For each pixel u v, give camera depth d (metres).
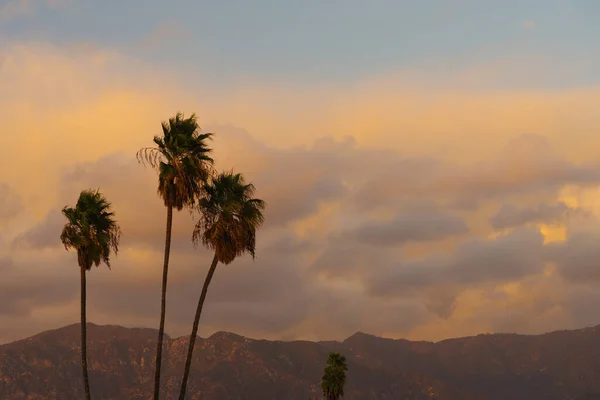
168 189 55.31
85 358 58.84
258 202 57.59
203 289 56.19
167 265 55.16
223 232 55.75
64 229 60.16
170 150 56.03
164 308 54.44
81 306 59.81
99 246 60.22
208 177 55.91
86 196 61.50
